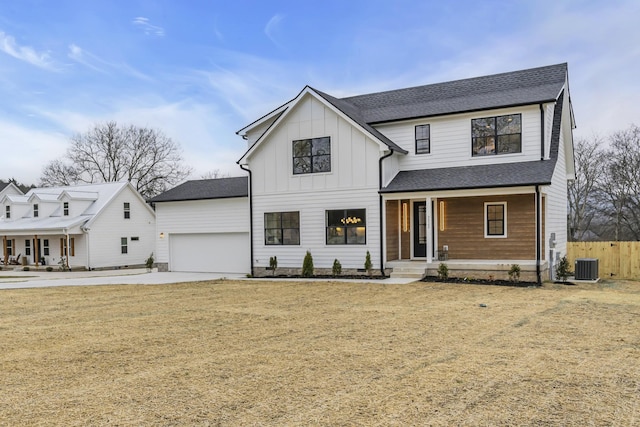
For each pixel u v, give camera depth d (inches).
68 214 1193.4
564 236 781.3
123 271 1093.1
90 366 246.5
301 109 735.7
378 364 241.9
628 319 358.0
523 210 641.6
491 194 604.1
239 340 301.9
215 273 876.6
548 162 618.2
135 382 218.1
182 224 919.0
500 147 655.8
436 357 254.1
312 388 205.5
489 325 339.0
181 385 212.5
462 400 188.4
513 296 485.7
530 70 724.7
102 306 462.9
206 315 398.0
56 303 489.1
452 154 685.3
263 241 767.7
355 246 695.7
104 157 1955.0
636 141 1323.8
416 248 717.3
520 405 182.4
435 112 691.4
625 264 716.7
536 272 590.6
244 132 837.8
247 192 857.5
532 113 633.6
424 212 714.2
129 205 1256.2
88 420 173.8
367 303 450.3
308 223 731.4
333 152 711.1
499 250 655.8
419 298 478.0
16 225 1253.1
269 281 679.1
